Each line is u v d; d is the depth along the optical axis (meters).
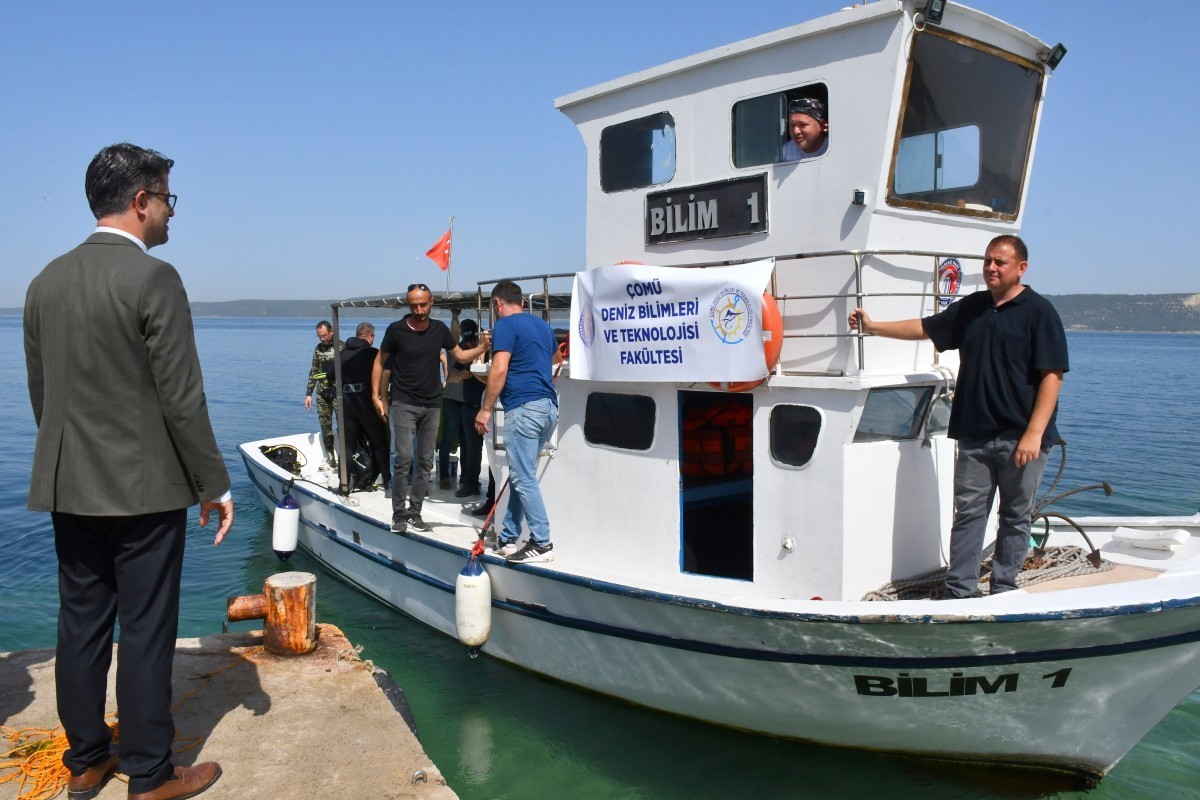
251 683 4.67
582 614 5.68
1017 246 4.39
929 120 4.88
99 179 3.21
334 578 8.99
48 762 3.74
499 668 6.55
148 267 3.13
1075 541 5.92
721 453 6.18
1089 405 26.05
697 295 4.98
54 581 8.96
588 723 5.77
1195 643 4.32
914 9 4.52
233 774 3.77
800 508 4.92
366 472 8.94
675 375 5.13
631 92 5.81
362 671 4.85
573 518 6.08
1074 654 4.29
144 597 3.31
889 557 4.97
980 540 4.71
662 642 5.26
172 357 3.12
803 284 5.04
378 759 3.93
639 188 5.86
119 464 3.13
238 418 23.12
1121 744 4.68
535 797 5.02
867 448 4.80
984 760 4.90
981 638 4.26
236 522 11.48
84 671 3.41
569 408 6.04
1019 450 4.36
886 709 4.73
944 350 4.75
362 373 8.67
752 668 4.94
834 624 4.42
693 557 6.50
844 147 4.80
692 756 5.38
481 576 6.03
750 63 5.17
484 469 9.95
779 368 4.95
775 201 5.13
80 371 3.11
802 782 5.10
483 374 6.75
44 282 3.19
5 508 12.07
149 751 3.39
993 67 5.16
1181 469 14.99
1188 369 46.09
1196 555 5.30
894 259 4.93
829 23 4.73
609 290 5.46
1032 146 5.59
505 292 5.80
